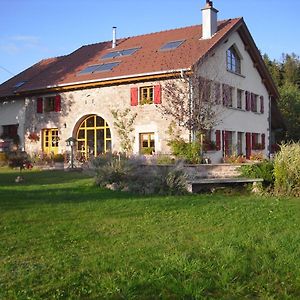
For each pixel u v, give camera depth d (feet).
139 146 72.95
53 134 84.43
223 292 15.48
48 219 26.89
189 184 43.98
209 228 24.88
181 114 65.62
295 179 43.09
